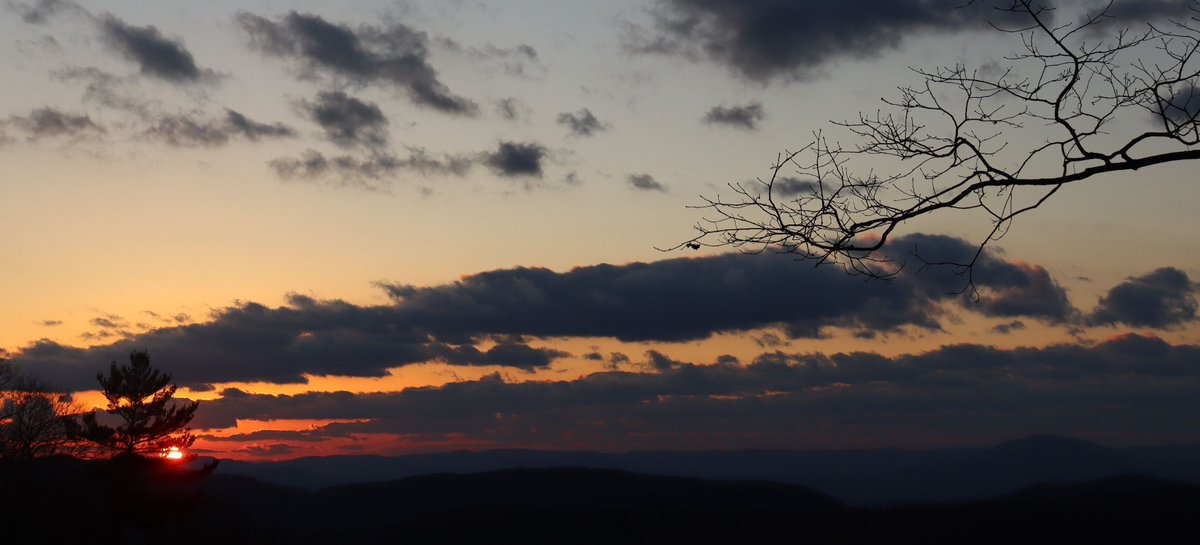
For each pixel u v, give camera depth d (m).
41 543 45.25
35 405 48.31
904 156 6.21
